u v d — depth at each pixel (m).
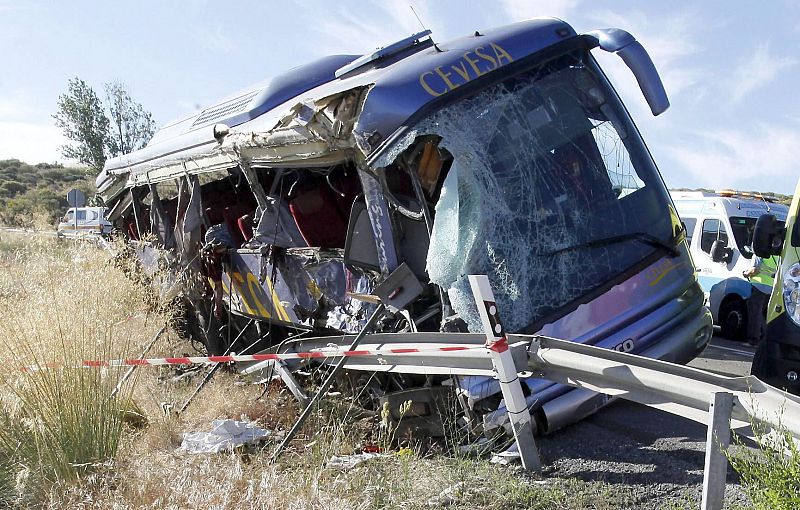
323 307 6.25
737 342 12.06
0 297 5.64
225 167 7.42
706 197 13.52
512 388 4.57
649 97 6.17
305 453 5.10
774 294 6.35
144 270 8.77
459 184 5.36
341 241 6.84
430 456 5.16
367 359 5.62
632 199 6.04
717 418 3.46
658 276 5.89
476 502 4.23
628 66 6.16
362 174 5.42
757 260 11.94
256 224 7.13
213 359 6.33
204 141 7.75
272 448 5.19
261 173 7.18
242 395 6.59
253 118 7.64
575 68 6.16
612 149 6.12
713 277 12.91
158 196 9.98
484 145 5.49
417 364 5.21
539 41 6.06
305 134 5.50
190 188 8.49
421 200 5.39
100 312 5.68
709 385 3.68
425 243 5.55
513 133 5.64
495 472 4.66
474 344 4.79
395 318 5.69
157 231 9.82
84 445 4.75
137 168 10.34
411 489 4.40
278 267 6.82
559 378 4.59
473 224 5.35
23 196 55.19
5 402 5.02
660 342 5.77
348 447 5.24
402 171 5.50
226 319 8.93
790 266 6.20
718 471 3.45
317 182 6.84
